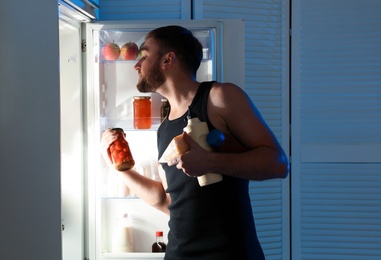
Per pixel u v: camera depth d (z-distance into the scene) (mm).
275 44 2666
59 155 1566
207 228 1493
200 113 1526
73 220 1979
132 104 2143
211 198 1491
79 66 1971
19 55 1557
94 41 1999
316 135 2695
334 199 2691
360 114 2697
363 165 2680
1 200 1565
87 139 2002
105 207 2141
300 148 2682
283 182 2674
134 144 2129
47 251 1572
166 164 1587
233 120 1489
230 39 2055
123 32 2100
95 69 2002
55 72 1565
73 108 1972
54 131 1565
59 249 1574
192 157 1411
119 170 1820
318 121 2695
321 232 2689
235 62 2061
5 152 1562
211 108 1520
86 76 1995
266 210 2639
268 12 2646
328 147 2678
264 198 2635
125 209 2145
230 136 1548
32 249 1573
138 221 2150
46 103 1564
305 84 2688
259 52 2627
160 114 2137
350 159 2678
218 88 1523
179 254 1529
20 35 1556
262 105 2635
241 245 1486
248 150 1553
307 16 2674
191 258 1510
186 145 1457
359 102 2697
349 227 2691
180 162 1420
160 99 2164
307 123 2693
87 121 2002
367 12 2676
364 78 2695
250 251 1504
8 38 1555
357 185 2686
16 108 1561
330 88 2691
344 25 2680
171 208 1579
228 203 1493
